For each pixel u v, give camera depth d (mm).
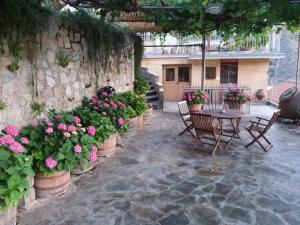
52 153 2920
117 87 6551
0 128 2965
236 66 11508
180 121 7500
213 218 2670
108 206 2883
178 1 4035
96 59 5195
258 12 4199
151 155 4574
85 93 4895
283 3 3643
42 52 3643
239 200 3027
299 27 4758
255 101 11430
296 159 4430
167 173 3791
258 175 3744
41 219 2629
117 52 6383
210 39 11141
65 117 3430
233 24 4961
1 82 2975
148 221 2613
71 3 3857
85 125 4039
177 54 11531
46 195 3020
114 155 4547
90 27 4836
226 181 3533
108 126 4176
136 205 2906
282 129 6637
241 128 6613
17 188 2252
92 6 4012
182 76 11992
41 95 3664
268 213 2770
